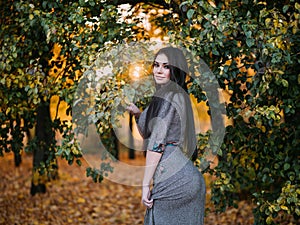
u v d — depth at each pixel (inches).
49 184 282.5
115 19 142.9
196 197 122.3
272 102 144.7
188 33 135.4
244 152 152.8
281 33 126.6
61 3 145.7
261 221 154.3
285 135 151.9
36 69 146.6
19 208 250.4
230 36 143.2
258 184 160.7
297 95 142.0
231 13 132.2
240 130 147.4
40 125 192.7
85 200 280.5
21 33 152.7
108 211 259.0
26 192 290.2
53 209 253.0
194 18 133.3
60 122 163.3
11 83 153.7
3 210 244.4
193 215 122.5
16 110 156.3
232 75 141.3
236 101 147.0
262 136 150.2
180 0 146.0
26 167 387.9
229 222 223.3
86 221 237.1
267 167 151.7
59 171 360.5
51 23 137.9
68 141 142.1
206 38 132.1
